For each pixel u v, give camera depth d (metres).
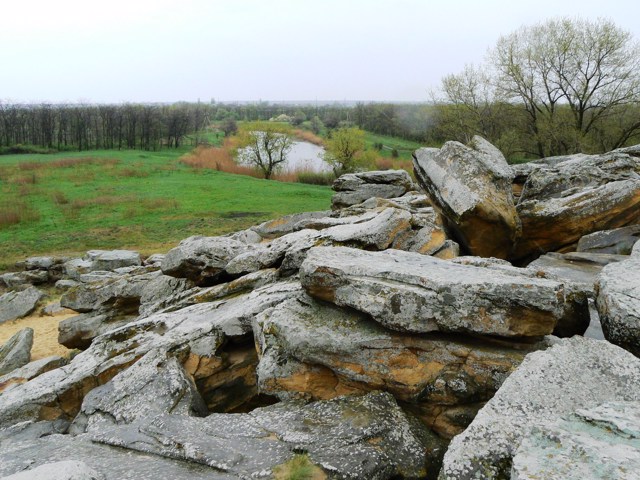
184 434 6.58
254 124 69.50
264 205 45.75
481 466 4.65
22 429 8.57
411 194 26.61
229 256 14.34
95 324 15.98
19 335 16.58
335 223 18.11
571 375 5.60
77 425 8.08
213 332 9.60
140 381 8.41
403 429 6.38
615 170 18.39
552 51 43.88
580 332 7.77
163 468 5.78
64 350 17.47
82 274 23.86
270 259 13.20
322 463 5.67
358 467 5.62
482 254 13.81
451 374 6.83
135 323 11.09
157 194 50.47
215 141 108.44
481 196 12.95
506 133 47.38
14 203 43.00
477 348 6.88
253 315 9.45
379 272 7.60
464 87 49.69
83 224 38.50
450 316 6.79
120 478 5.57
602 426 4.35
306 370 7.60
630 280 7.18
